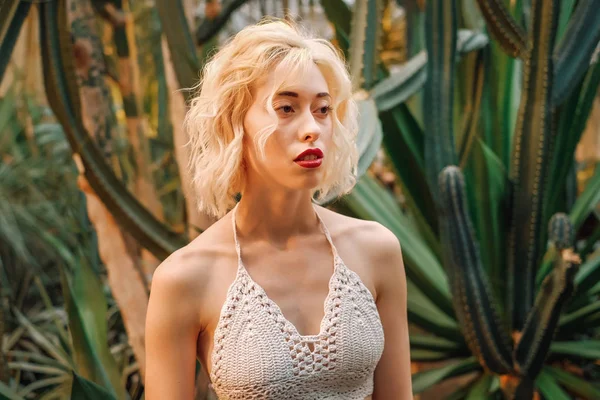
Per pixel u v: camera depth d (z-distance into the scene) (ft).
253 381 3.05
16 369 8.27
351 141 3.26
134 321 5.99
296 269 3.26
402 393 3.59
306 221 3.34
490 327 5.62
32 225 9.58
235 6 7.35
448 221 5.46
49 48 5.08
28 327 7.93
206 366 3.31
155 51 9.48
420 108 7.48
